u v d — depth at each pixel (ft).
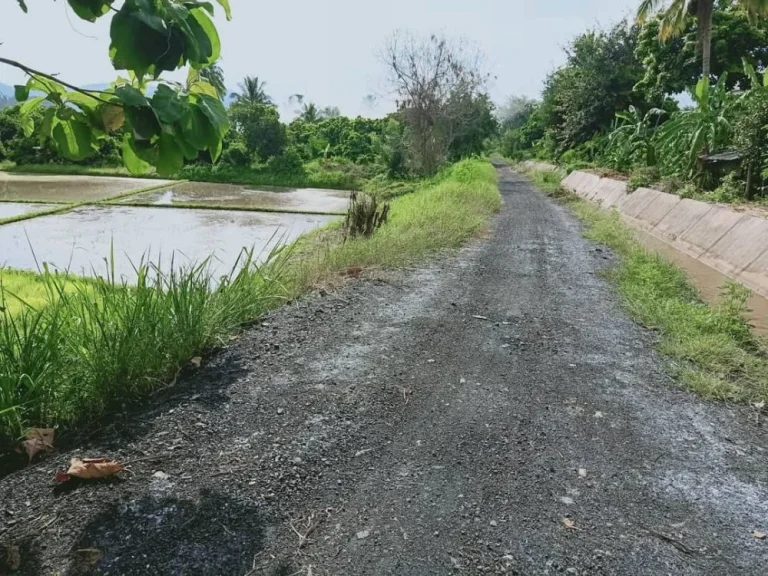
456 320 16.11
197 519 6.91
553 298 19.10
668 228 36.42
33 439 8.38
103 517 6.87
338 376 11.64
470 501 7.61
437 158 86.99
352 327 14.98
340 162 128.47
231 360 12.19
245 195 85.35
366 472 8.21
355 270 20.98
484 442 9.23
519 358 13.26
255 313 15.11
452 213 34.73
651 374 12.62
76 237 46.14
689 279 23.63
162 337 11.28
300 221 57.26
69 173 115.14
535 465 8.62
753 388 11.96
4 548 6.25
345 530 6.91
